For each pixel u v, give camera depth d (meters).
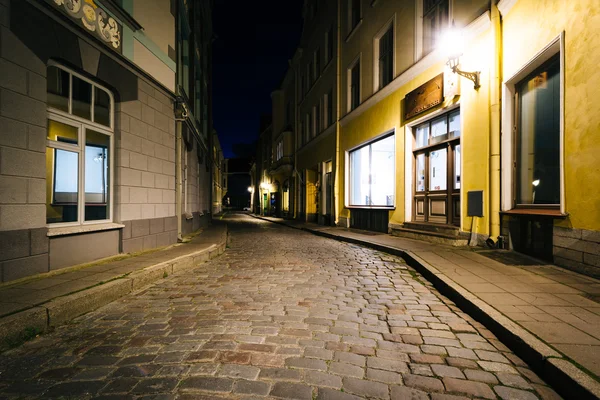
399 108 10.63
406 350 2.90
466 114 7.69
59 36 5.02
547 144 5.66
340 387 2.31
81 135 5.71
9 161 4.30
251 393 2.23
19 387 2.29
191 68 12.41
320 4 18.94
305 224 19.17
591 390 1.98
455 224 8.46
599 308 3.46
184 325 3.46
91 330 3.33
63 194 5.87
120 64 6.54
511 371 2.54
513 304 3.62
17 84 4.38
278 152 29.30
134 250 7.06
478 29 7.30
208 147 19.20
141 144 7.30
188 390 2.25
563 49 4.88
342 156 15.59
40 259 4.77
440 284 4.77
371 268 6.50
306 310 3.96
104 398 2.16
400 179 10.63
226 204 67.31
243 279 5.60
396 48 10.86
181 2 9.93
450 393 2.25
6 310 3.24
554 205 5.42
